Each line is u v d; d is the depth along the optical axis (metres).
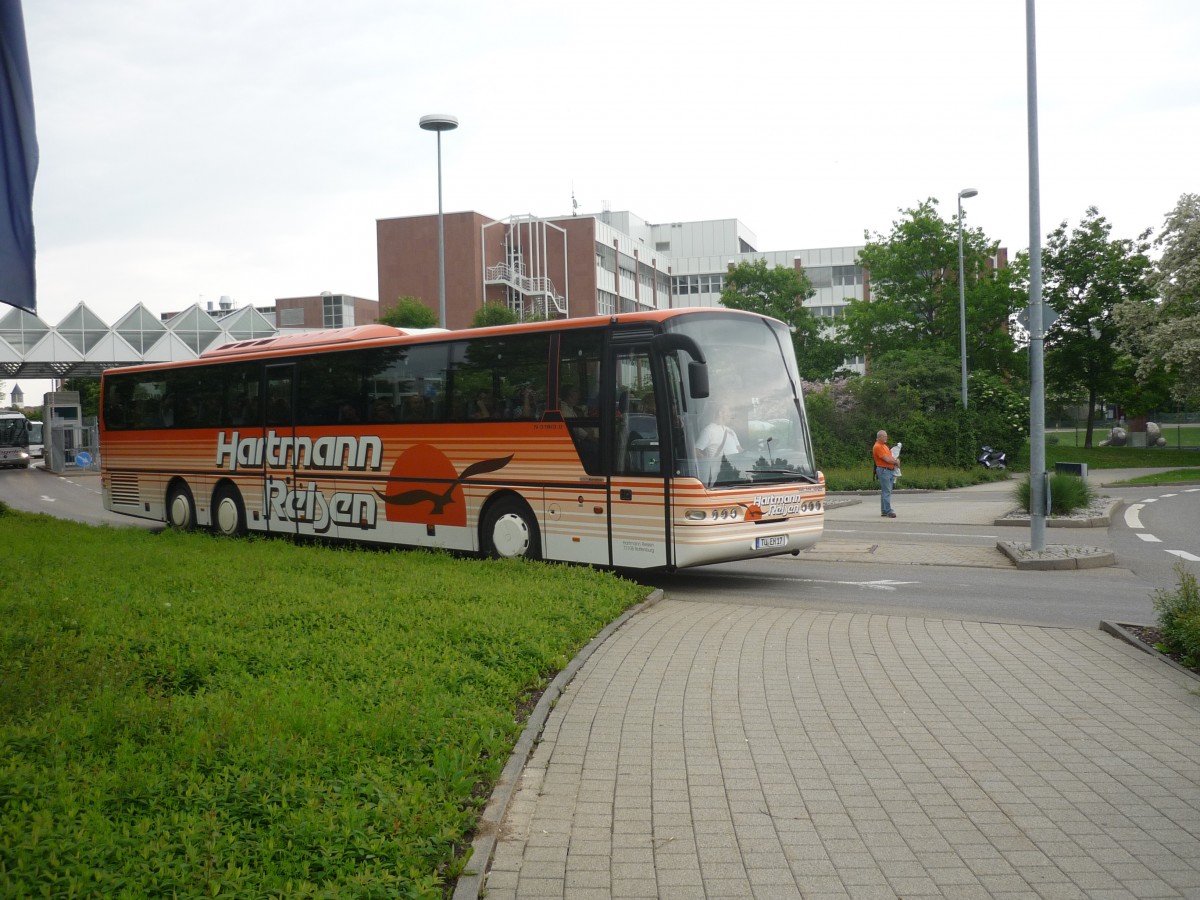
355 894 3.84
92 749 5.31
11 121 7.71
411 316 49.69
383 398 15.80
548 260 75.19
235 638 8.29
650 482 12.55
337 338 17.11
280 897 3.79
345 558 13.47
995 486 35.38
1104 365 56.44
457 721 6.16
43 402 56.78
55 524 19.44
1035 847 4.75
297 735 5.67
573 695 7.46
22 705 5.98
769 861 4.62
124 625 8.64
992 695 7.42
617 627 10.01
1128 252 56.03
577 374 13.35
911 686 7.70
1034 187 16.28
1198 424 72.31
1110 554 15.27
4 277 7.72
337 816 4.50
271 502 17.72
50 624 8.58
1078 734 6.46
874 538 19.00
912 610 11.41
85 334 54.44
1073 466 26.62
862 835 4.91
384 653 7.81
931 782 5.62
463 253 68.81
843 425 42.34
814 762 5.98
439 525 14.98
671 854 4.70
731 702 7.27
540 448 13.69
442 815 4.68
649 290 88.94
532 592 10.67
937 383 43.69
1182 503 27.14
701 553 12.26
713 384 12.86
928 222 49.28
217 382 18.86
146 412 20.61
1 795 4.42
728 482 12.62
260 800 4.62
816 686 7.72
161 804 4.59
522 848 4.75
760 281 56.88
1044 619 10.76
